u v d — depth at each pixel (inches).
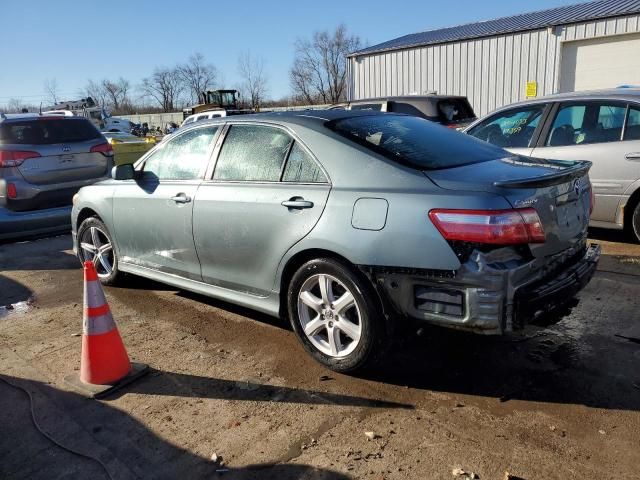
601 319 158.1
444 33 785.6
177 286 173.9
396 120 151.3
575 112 230.7
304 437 109.0
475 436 106.7
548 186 115.6
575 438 104.7
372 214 118.6
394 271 115.7
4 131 268.7
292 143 140.3
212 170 159.2
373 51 777.6
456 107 433.1
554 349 141.3
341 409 118.3
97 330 130.4
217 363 142.0
